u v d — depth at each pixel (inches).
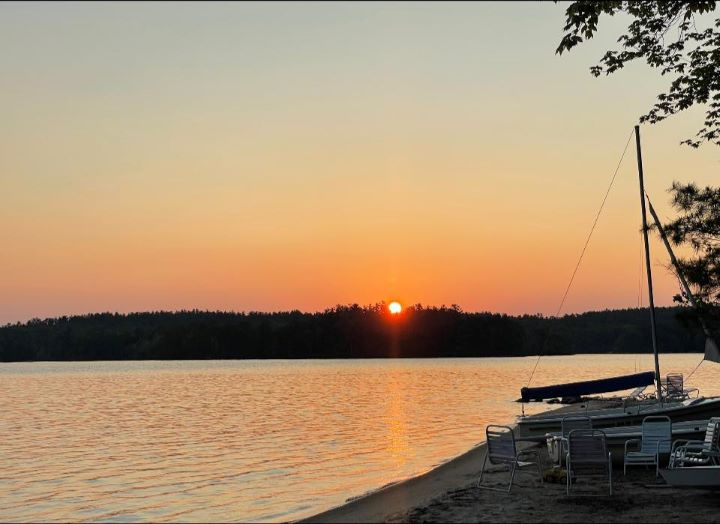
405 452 992.2
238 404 2065.7
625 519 430.9
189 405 2068.2
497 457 545.6
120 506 694.5
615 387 1031.0
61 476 890.1
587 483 552.4
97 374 4739.2
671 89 655.1
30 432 1418.6
